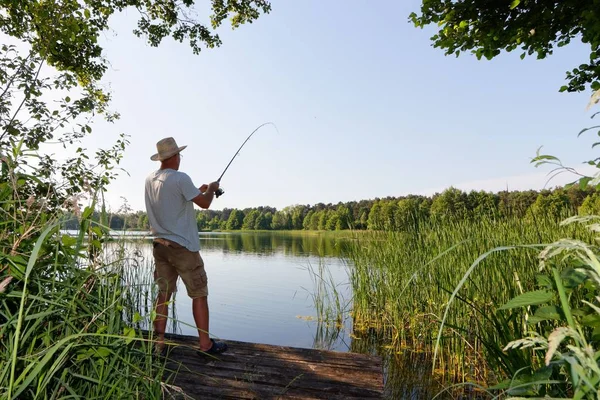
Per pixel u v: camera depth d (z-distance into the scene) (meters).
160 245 3.25
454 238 5.73
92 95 6.97
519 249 3.94
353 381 2.96
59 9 5.90
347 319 7.04
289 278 11.99
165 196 3.23
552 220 4.75
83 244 1.75
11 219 1.67
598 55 5.14
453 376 4.30
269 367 3.19
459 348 4.34
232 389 2.79
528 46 5.75
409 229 6.84
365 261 7.09
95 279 1.85
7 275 1.50
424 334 5.20
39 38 6.04
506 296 3.46
